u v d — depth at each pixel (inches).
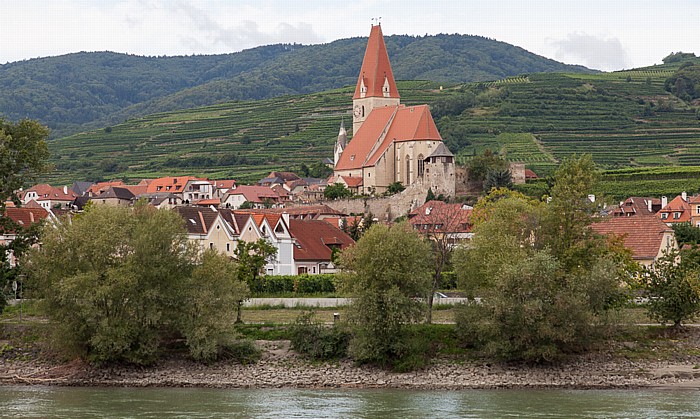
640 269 5093.5
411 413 3663.9
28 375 4461.1
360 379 4357.8
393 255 4542.3
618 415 3612.2
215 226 6378.0
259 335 4751.5
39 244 5132.9
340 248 7406.5
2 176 5000.0
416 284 4574.3
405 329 4601.4
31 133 5132.9
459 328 4603.8
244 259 5487.2
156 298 4478.3
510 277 4478.3
